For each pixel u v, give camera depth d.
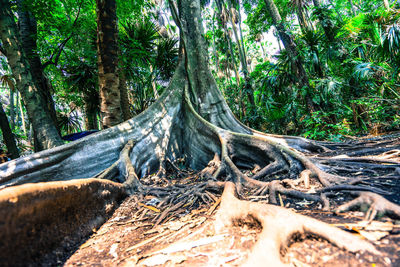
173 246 1.67
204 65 6.93
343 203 1.95
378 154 3.71
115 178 4.19
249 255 1.28
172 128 6.21
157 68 10.41
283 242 1.34
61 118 13.31
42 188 1.56
